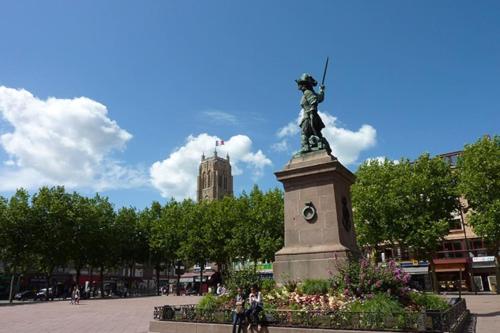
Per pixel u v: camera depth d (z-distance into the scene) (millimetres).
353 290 13789
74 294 42500
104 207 67188
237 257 56281
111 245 64875
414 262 56156
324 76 20875
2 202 52906
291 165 18844
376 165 48469
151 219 73812
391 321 10852
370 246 49500
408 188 43906
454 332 11695
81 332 16719
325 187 17656
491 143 42531
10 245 52281
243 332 12891
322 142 19359
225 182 151250
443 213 43719
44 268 60594
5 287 69750
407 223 43500
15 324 20641
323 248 16609
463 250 55281
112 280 97250
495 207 39406
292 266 17016
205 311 14258
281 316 12500
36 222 54406
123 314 26234
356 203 46031
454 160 62000
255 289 13898
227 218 59062
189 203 69688
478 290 52875
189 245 61031
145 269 107812
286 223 18156
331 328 11539
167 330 14695
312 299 13672
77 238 58812
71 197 60562
